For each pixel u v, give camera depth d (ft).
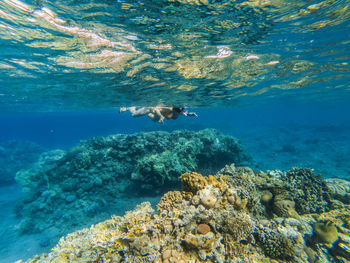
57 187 38.63
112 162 43.06
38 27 18.22
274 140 107.86
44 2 14.84
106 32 19.01
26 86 40.09
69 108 85.40
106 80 33.99
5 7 15.62
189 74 31.91
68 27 18.15
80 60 25.59
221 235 11.81
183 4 15.17
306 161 65.16
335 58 32.30
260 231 12.37
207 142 47.34
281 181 19.88
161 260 10.07
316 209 17.61
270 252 11.60
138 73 30.40
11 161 78.02
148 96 46.55
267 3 16.06
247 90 53.21
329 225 13.51
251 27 19.67
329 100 109.19
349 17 19.25
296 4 16.61
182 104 60.64
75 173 40.37
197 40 21.24
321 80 50.67
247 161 50.98
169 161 37.27
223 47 23.66
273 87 55.16
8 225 33.81
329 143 91.97
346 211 14.96
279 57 29.55
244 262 10.78
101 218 31.42
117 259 10.91
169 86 38.19
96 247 11.90
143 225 11.80
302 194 18.58
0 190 55.88
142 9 15.58
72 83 36.52
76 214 32.68
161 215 12.94
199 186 14.17
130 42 21.02
